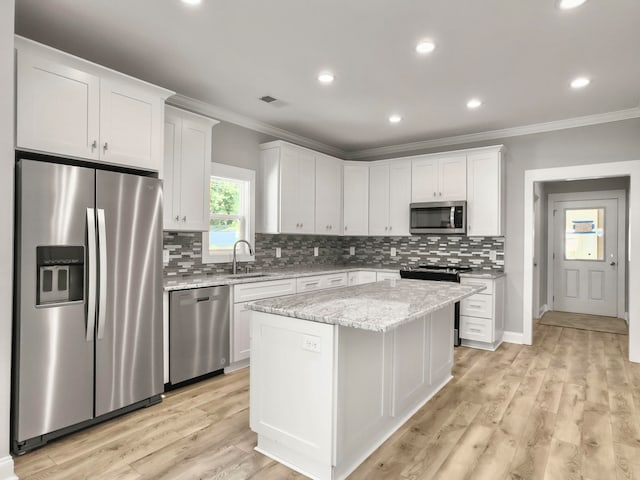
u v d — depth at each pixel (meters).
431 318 2.91
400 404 2.46
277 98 3.64
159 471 1.97
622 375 3.39
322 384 1.88
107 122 2.52
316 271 4.49
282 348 2.05
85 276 2.31
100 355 2.39
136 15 2.29
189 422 2.49
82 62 2.36
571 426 2.47
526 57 2.79
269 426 2.11
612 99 3.59
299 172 4.53
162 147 2.85
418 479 1.93
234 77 3.18
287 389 2.03
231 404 2.77
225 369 3.43
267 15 2.28
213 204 4.04
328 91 3.46
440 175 4.73
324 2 2.15
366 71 3.04
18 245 2.08
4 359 1.84
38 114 2.20
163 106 2.86
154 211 2.68
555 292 6.42
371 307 2.07
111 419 2.51
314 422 1.92
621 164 3.92
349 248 5.92
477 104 3.75
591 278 6.13
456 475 1.96
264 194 4.41
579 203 6.20
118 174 2.47
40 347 2.14
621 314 5.86
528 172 4.45
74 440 2.25
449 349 3.29
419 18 2.30
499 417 2.60
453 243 5.00
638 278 3.78
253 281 3.59
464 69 2.99
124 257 2.50
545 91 3.41
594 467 2.02
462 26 2.38
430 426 2.48
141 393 2.62
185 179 3.32
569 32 2.44
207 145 3.51
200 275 3.80
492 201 4.39
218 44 2.64
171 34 2.51
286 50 2.71
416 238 5.31
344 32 2.47
